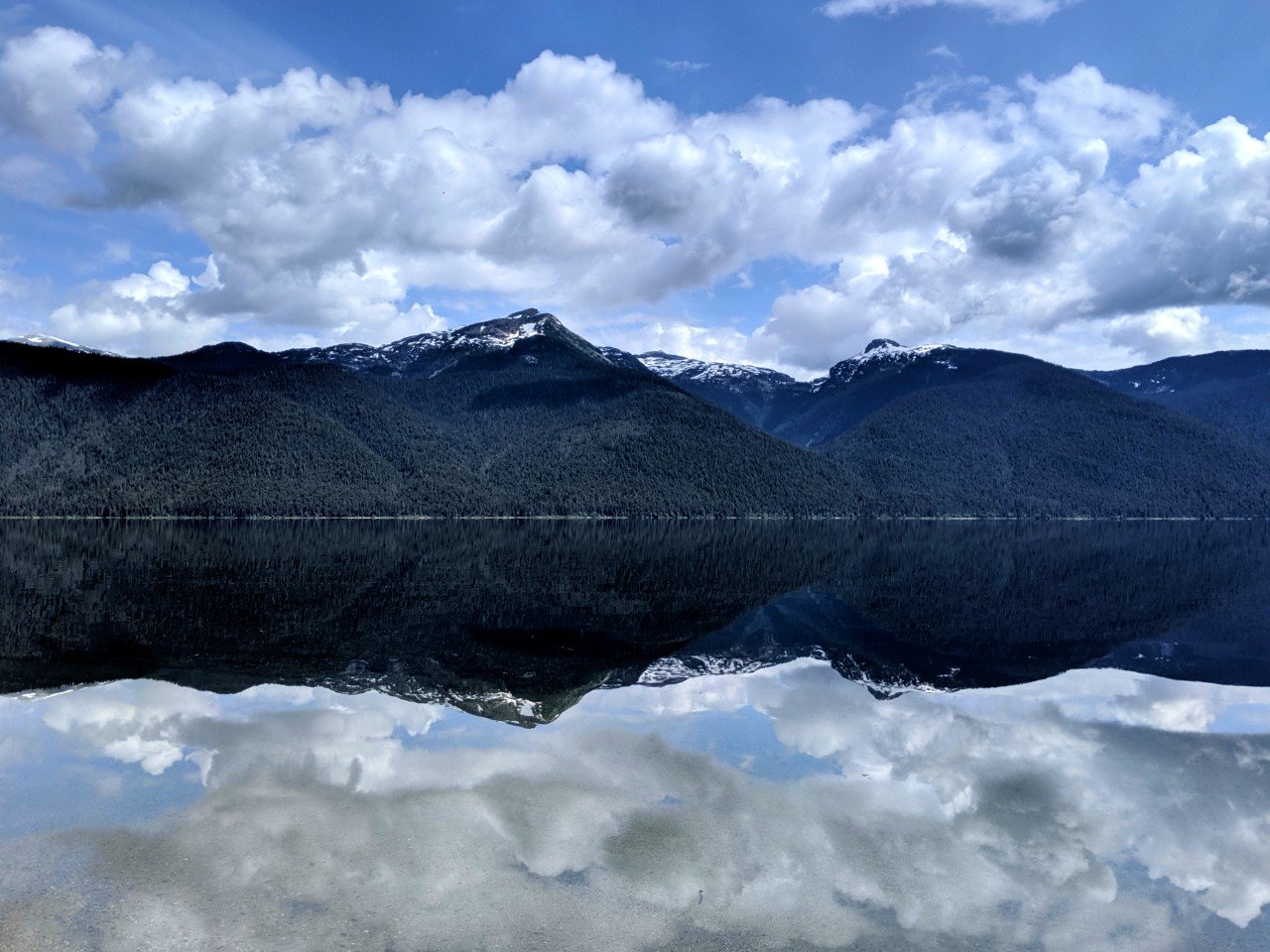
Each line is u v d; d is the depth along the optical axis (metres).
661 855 11.72
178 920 9.66
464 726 18.45
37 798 13.62
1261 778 15.35
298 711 19.61
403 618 35.69
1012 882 11.10
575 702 20.94
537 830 12.53
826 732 18.25
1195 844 12.41
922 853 11.95
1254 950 9.44
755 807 13.62
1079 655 28.41
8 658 25.92
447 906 10.09
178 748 16.56
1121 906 10.48
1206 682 24.03
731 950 9.27
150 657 26.20
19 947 9.04
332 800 13.68
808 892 10.69
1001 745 17.41
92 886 10.53
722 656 27.94
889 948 9.36
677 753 16.58
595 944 9.30
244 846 11.79
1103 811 13.70
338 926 9.59
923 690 22.83
